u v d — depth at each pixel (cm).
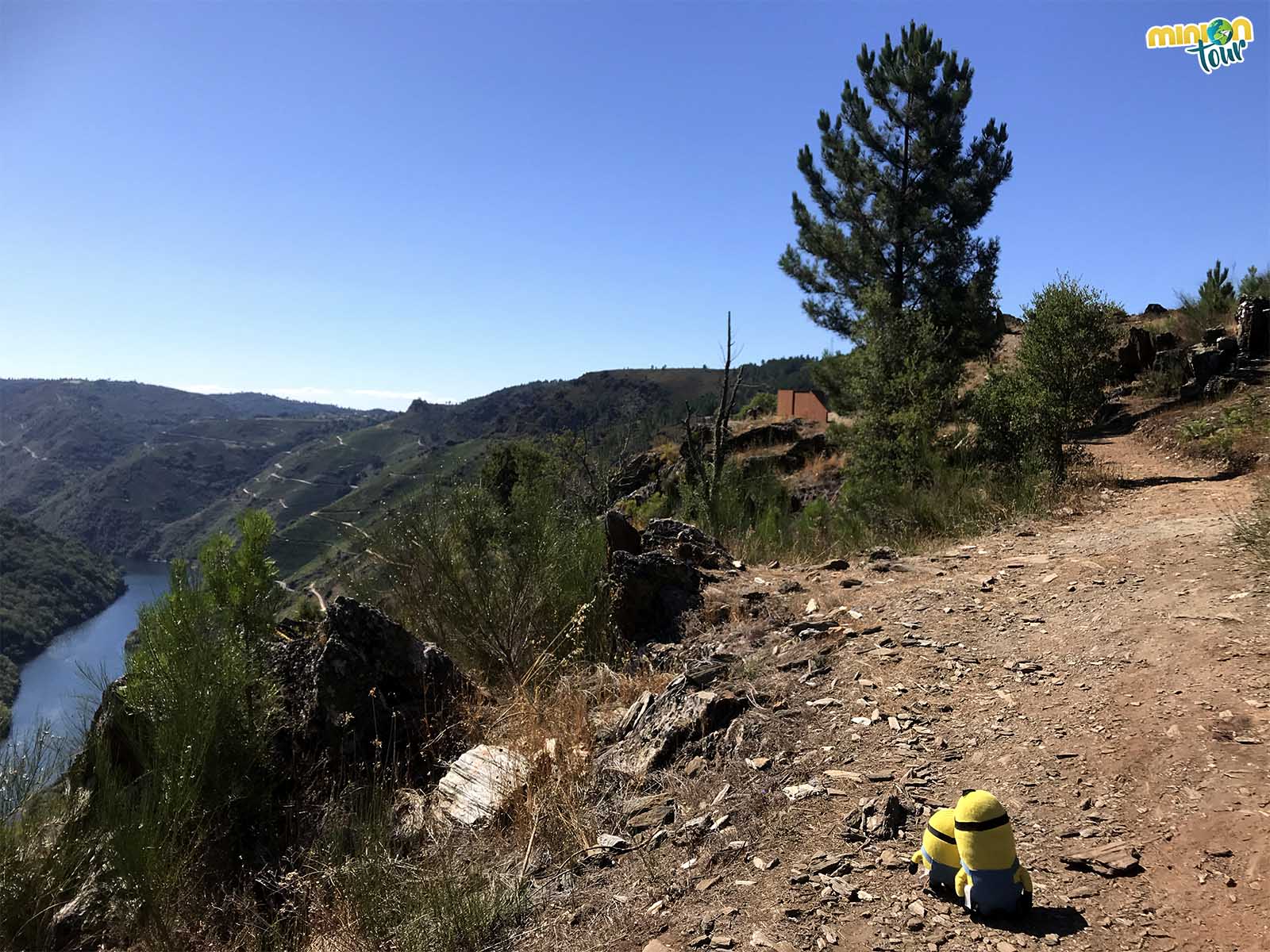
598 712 540
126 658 438
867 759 403
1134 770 349
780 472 1997
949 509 1040
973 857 271
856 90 2317
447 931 315
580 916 317
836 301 2406
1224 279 2033
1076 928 259
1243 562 589
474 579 673
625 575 701
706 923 292
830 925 277
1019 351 1167
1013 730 408
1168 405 1594
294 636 597
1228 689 397
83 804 400
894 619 604
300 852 405
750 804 377
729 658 562
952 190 2238
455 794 445
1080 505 973
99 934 360
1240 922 247
